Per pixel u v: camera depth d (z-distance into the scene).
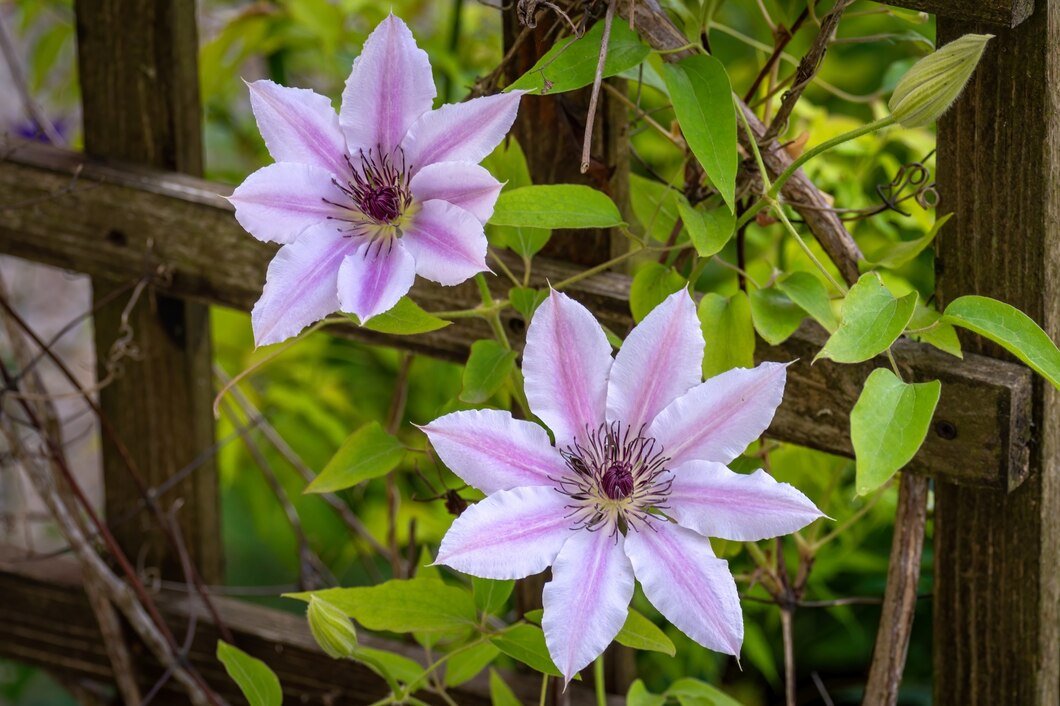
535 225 0.87
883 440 0.81
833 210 0.92
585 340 0.81
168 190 1.07
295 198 0.83
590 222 0.87
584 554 0.80
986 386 0.88
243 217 0.83
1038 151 0.86
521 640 0.90
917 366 0.90
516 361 1.00
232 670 0.94
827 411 0.93
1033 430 0.90
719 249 0.86
